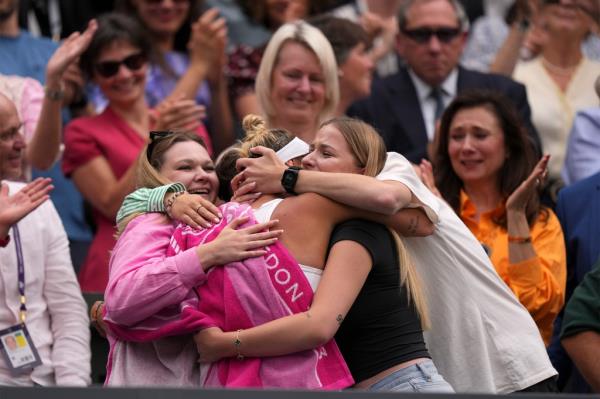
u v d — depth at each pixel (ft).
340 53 72.64
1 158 58.23
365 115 76.59
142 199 49.70
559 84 83.20
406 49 78.07
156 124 69.05
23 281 57.41
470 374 52.06
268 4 84.53
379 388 47.26
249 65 80.02
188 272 46.19
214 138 78.48
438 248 51.98
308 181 47.93
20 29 84.07
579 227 64.85
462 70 78.64
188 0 81.76
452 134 64.69
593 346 57.67
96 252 69.77
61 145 69.67
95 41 72.43
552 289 60.34
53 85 67.36
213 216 48.21
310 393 36.40
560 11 83.05
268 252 46.50
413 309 48.80
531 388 52.65
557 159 81.56
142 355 47.91
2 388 37.60
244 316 45.91
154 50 79.92
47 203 59.67
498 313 52.90
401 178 49.21
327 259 47.47
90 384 58.39
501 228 63.26
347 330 47.85
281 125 67.31
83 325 58.85
